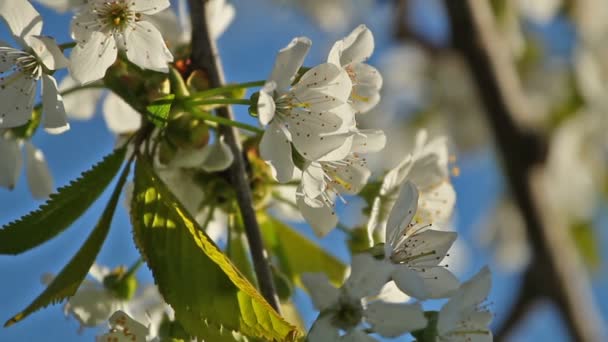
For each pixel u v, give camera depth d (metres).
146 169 0.54
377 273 0.55
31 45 0.55
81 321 0.58
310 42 0.54
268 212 0.59
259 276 0.55
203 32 0.57
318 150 0.54
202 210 0.58
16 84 0.55
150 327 0.56
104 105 0.60
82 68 0.54
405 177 0.59
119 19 0.55
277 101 0.55
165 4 0.55
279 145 0.55
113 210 0.54
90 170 0.54
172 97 0.54
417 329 0.56
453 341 0.56
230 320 0.53
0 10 0.55
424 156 0.60
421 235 0.56
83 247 0.54
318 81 0.55
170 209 0.54
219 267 0.53
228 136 0.57
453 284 0.55
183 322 0.53
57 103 0.54
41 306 0.53
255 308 0.53
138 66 0.55
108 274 0.58
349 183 0.57
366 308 0.56
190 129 0.56
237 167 0.57
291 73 0.54
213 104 0.55
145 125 0.56
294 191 0.59
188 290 0.53
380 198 0.58
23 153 0.59
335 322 0.56
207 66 0.57
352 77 0.57
